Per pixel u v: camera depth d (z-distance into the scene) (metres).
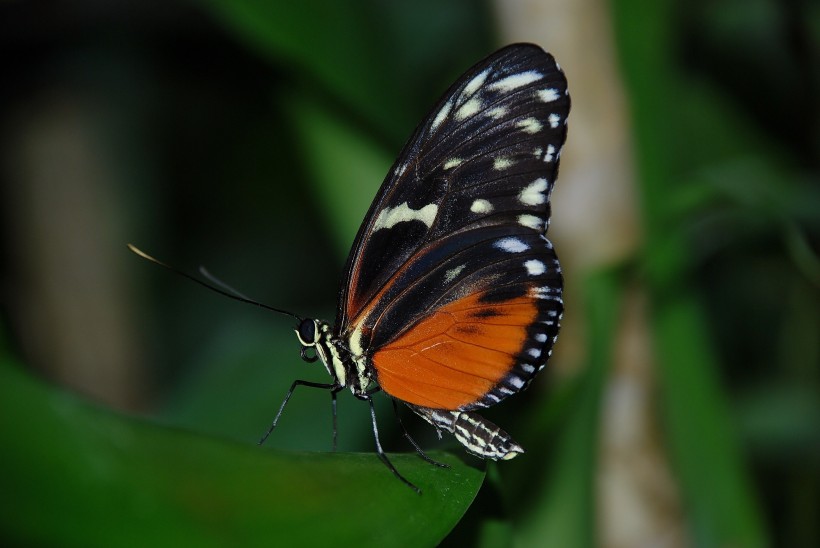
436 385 0.66
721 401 0.67
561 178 0.68
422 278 0.66
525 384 0.65
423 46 0.75
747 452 0.73
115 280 0.76
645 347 0.67
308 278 0.89
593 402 0.65
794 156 0.72
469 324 0.65
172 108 0.80
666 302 0.67
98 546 0.57
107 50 0.76
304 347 0.67
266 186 0.87
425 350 0.66
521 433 0.65
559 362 0.68
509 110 0.65
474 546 0.63
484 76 0.65
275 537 0.60
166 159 0.83
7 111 0.75
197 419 0.69
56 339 0.76
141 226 0.80
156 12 0.75
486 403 0.66
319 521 0.60
